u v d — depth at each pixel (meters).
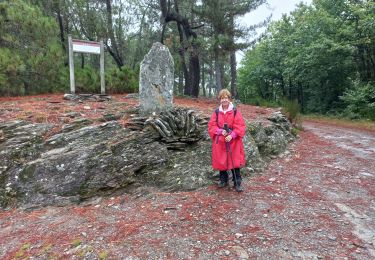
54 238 3.62
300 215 4.07
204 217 3.96
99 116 6.28
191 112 6.18
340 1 20.28
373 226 3.81
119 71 11.90
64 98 8.30
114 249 3.29
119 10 14.59
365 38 17.66
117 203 4.54
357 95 17.56
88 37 13.55
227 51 14.88
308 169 6.11
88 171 4.85
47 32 10.02
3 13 9.65
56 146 5.31
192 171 5.20
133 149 5.27
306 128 12.62
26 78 9.87
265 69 30.20
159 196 4.67
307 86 26.97
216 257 3.13
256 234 3.57
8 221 4.22
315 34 21.44
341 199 4.64
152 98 6.26
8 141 5.31
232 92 23.53
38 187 4.75
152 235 3.54
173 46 18.56
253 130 6.77
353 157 7.14
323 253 3.22
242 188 4.80
